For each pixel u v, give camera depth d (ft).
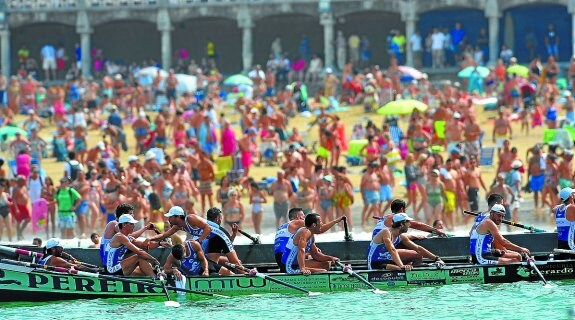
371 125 536.01
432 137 531.91
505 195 400.67
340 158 547.90
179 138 547.49
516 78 620.08
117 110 642.63
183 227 295.69
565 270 301.63
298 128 611.06
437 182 400.88
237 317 268.62
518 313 266.57
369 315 267.80
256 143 573.33
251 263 316.81
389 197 419.13
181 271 293.43
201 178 440.45
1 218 397.39
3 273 285.23
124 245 291.38
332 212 403.13
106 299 288.71
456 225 411.95
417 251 299.99
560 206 309.42
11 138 599.57
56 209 455.63
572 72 640.58
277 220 404.98
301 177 423.64
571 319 259.39
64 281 286.87
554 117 531.09
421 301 281.33
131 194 387.75
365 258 316.40
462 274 297.33
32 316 272.10
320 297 289.33
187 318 268.21
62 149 565.12
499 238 300.40
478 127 512.22
